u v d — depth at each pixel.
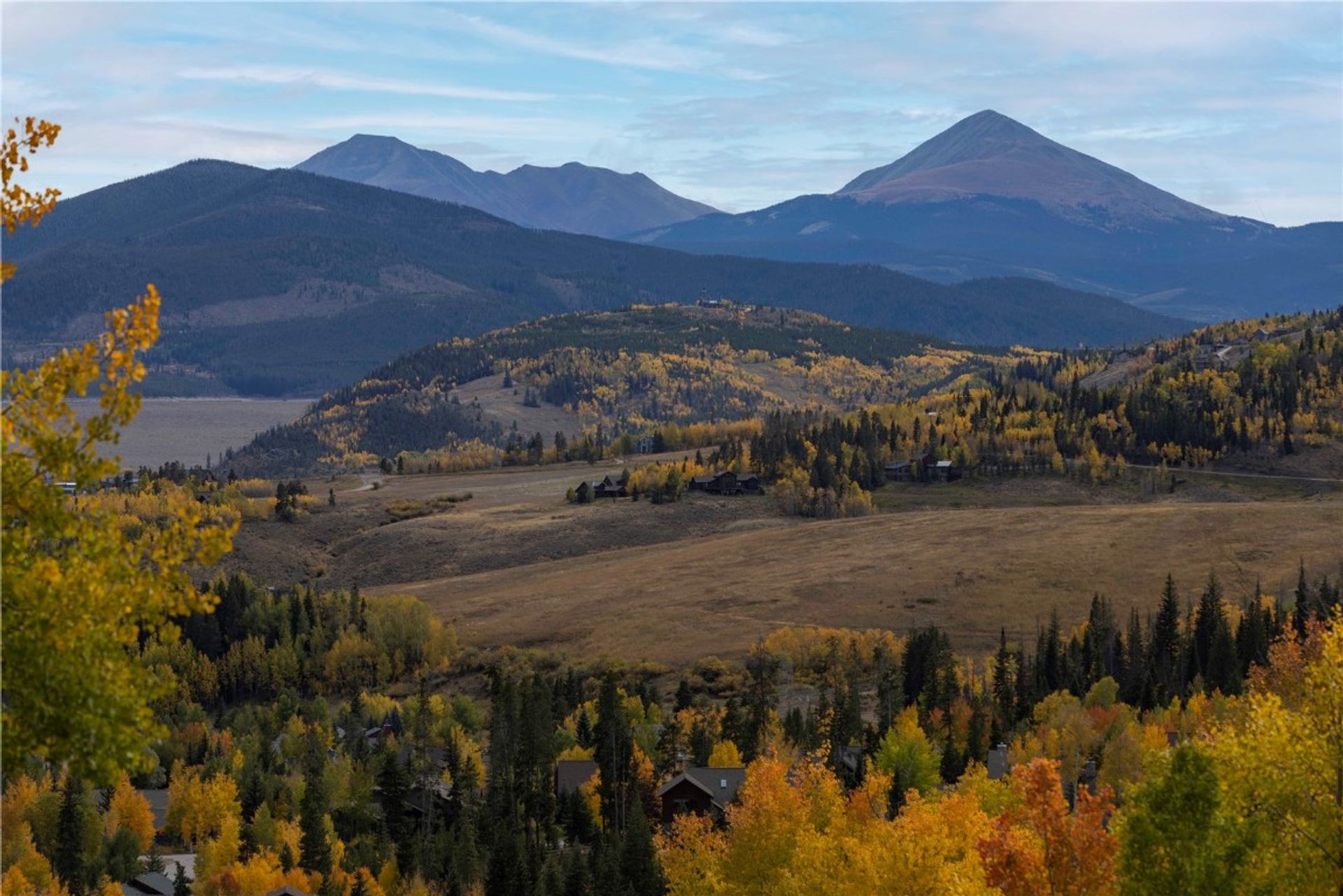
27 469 26.84
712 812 126.50
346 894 132.12
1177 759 50.66
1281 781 49.56
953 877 62.28
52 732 25.44
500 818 139.62
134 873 141.12
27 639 25.39
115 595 26.16
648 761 140.75
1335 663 50.69
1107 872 51.28
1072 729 139.25
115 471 27.64
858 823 93.75
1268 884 48.41
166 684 26.89
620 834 123.62
